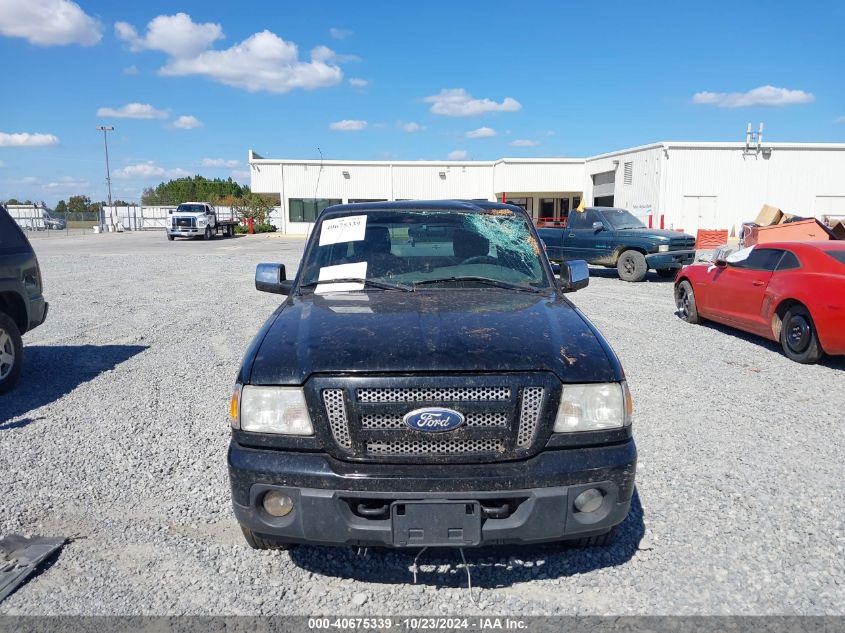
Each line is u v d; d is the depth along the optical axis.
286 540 2.75
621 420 2.78
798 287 7.23
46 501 3.78
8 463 4.34
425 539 2.60
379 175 43.72
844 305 6.62
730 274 8.68
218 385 6.27
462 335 2.91
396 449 2.64
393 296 3.64
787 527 3.46
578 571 3.06
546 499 2.61
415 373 2.66
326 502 2.60
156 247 29.91
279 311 3.54
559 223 18.23
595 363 2.82
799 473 4.17
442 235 4.20
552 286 3.98
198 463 4.36
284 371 2.76
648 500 3.78
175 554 3.22
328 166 43.62
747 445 4.67
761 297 7.94
